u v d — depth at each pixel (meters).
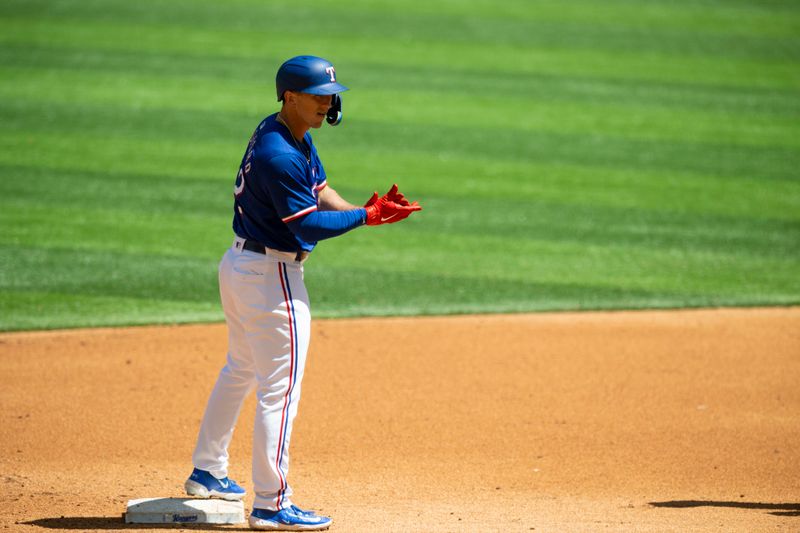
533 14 78.75
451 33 73.50
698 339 30.66
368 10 77.81
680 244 40.97
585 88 63.84
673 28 76.69
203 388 25.84
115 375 26.61
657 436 23.11
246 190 15.37
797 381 27.05
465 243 40.47
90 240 38.81
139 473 20.00
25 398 24.72
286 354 15.54
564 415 24.42
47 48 65.75
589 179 49.12
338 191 45.56
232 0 78.38
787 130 57.78
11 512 16.73
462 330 31.20
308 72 15.12
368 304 33.62
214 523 16.09
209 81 61.38
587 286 35.94
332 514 17.42
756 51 72.38
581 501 18.89
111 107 56.41
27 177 45.94
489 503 18.62
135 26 71.12
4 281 34.34
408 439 22.72
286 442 15.60
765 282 36.75
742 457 21.84
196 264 36.88
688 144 55.00
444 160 51.03
